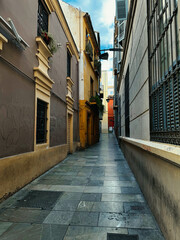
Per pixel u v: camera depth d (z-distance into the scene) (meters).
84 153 11.03
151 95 3.75
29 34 4.89
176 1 2.48
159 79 3.24
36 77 5.18
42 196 3.76
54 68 7.29
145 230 2.46
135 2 5.48
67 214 2.95
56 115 7.54
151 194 3.01
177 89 2.36
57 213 2.99
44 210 3.10
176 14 2.47
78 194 3.88
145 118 4.35
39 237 2.31
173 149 1.89
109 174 5.68
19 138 4.26
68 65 10.48
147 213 2.96
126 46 8.19
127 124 8.63
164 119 2.92
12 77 3.96
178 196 1.79
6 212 3.02
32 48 5.08
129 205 3.29
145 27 4.25
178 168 1.78
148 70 3.91
